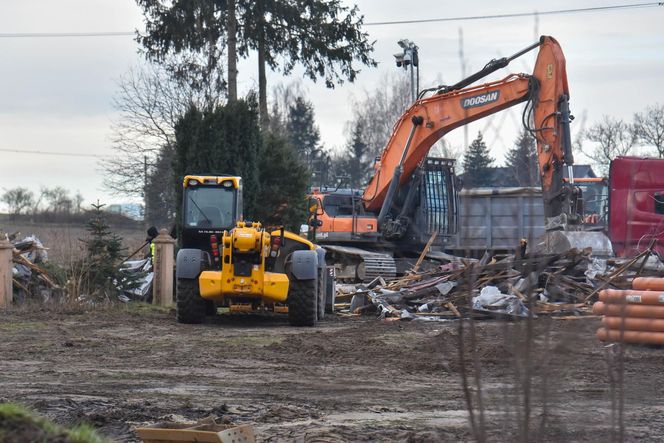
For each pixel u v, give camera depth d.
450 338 37.59
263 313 60.34
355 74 104.00
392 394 29.41
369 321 56.06
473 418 14.62
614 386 15.52
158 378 32.38
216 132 83.44
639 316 38.75
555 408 14.59
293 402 27.80
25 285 61.50
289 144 91.50
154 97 135.38
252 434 16.92
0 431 14.35
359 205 92.88
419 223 89.38
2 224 169.25
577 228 62.66
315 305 51.84
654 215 79.25
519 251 15.10
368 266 87.31
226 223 58.44
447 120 78.31
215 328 50.84
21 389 29.41
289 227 86.56
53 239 87.50
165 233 65.56
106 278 63.47
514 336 14.46
